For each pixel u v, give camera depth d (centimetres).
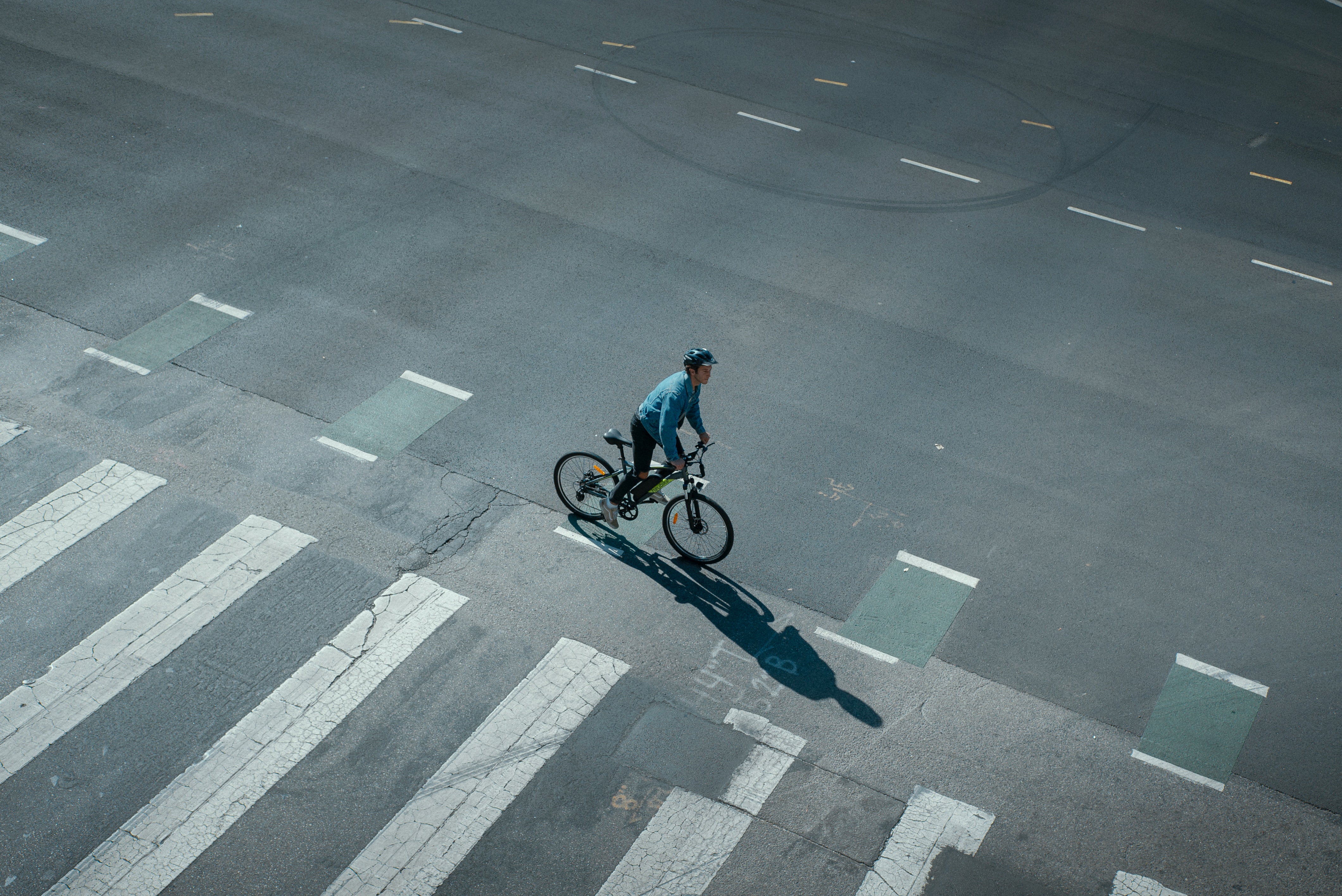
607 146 1689
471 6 2130
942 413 1195
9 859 712
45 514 977
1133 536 1048
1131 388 1263
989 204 1631
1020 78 2048
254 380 1159
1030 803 795
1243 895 744
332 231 1427
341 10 2066
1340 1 2553
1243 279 1502
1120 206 1659
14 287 1269
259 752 790
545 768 793
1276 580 1009
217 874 713
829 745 824
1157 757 835
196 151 1579
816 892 727
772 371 1238
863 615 939
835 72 2006
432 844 739
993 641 924
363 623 897
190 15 1991
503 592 936
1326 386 1293
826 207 1584
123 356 1178
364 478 1045
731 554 991
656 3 2225
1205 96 2044
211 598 909
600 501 1008
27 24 1892
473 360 1216
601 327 1288
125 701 820
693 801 777
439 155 1625
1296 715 877
